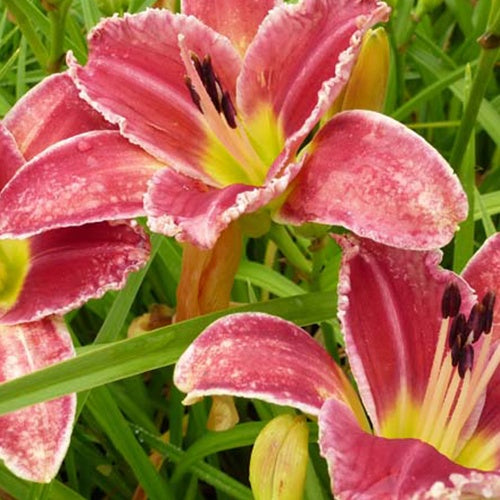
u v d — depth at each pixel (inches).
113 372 22.0
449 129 31.1
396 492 19.8
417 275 22.4
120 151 23.0
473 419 22.2
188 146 23.3
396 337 22.3
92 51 23.5
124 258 23.1
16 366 22.8
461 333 21.5
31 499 23.6
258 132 23.4
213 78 22.8
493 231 25.5
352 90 22.8
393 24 28.3
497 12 23.9
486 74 24.5
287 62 23.1
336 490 19.9
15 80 31.3
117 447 25.0
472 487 20.1
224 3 24.1
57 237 23.5
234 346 21.4
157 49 23.6
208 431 25.2
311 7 22.8
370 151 21.6
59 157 22.8
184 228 21.5
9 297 23.3
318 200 21.8
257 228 22.7
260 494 21.2
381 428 22.0
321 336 28.0
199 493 27.0
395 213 21.2
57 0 25.3
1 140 24.0
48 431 22.0
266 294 28.1
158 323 26.7
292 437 21.2
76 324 29.0
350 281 22.1
